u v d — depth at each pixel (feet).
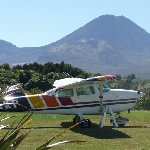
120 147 40.19
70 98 60.75
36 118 67.67
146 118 73.15
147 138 47.03
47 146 8.75
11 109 55.93
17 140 8.64
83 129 56.54
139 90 64.49
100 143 42.68
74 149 37.91
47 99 59.88
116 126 59.82
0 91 9.73
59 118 68.80
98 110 61.93
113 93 62.64
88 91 61.41
